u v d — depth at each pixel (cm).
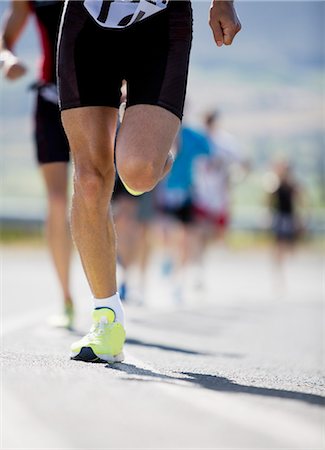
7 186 5519
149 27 901
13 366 842
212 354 1356
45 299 2430
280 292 3319
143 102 886
